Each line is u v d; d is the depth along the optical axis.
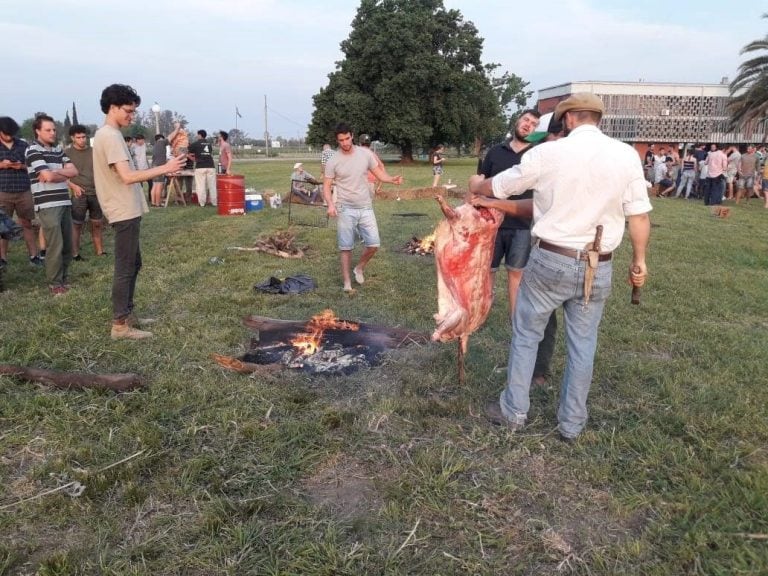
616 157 2.88
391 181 6.42
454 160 54.03
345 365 4.27
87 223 10.45
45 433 3.27
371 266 7.62
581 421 3.28
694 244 9.80
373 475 2.99
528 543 2.49
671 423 3.50
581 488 2.89
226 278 6.85
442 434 3.38
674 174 20.56
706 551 2.41
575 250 2.98
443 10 43.69
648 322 5.50
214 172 14.59
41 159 5.83
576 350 3.16
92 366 4.17
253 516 2.62
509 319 5.36
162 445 3.19
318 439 3.27
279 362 4.30
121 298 4.63
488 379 4.07
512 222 4.69
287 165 40.66
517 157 4.59
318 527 2.58
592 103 3.00
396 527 2.60
